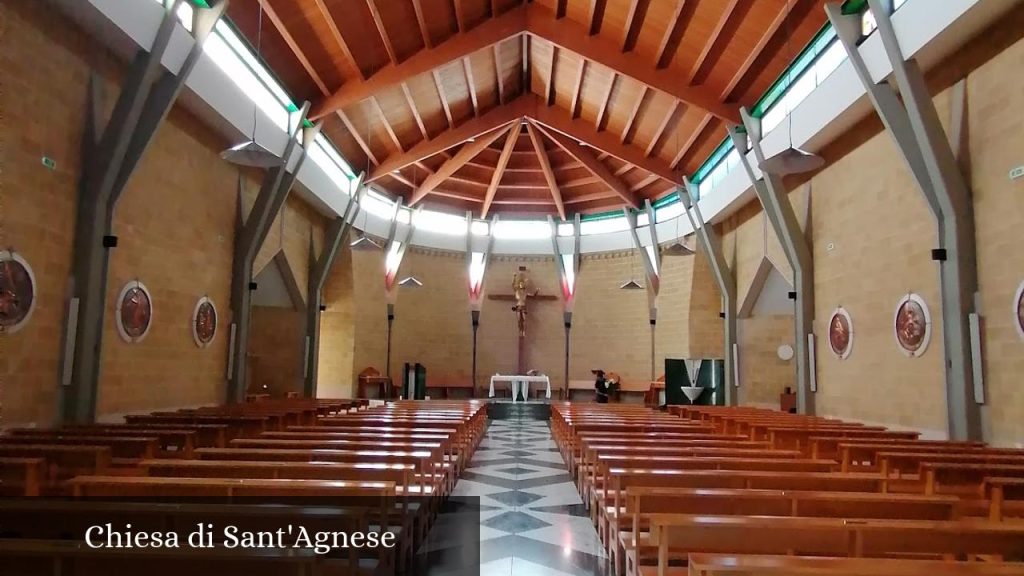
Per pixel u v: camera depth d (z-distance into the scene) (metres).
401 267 23.11
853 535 3.05
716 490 3.93
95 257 8.94
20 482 4.59
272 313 17.94
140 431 7.18
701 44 12.94
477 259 24.81
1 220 7.49
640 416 11.89
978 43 8.59
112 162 9.04
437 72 15.48
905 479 5.39
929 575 2.28
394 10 12.72
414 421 9.23
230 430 8.20
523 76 18.12
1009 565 2.38
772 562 2.43
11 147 7.61
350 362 20.36
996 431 8.31
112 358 9.53
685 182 18.97
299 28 12.15
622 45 13.90
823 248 13.26
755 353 17.80
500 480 8.97
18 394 7.81
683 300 20.97
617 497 4.76
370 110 16.16
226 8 10.67
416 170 21.38
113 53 9.23
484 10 14.02
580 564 5.32
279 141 13.80
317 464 4.72
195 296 11.98
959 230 8.85
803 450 8.30
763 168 9.97
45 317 8.27
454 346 24.03
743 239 17.72
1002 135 8.26
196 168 11.94
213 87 11.03
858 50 9.82
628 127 17.80
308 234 17.91
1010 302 8.11
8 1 7.48
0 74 7.41
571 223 24.62
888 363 10.81
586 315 24.23
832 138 12.50
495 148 21.50
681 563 4.12
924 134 8.88
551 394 24.08
